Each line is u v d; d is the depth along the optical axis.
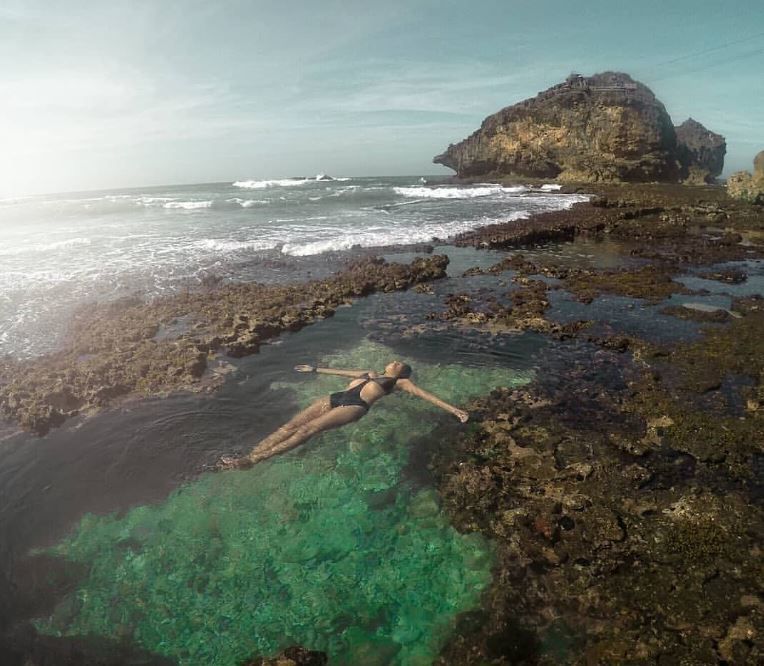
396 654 1.77
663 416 3.09
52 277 6.08
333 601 1.97
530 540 2.22
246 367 3.93
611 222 9.51
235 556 2.20
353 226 9.37
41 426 3.19
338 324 4.79
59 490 2.64
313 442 2.93
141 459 2.87
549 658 1.73
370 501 2.50
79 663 1.79
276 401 3.45
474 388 3.55
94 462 2.85
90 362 3.89
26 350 4.22
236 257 7.12
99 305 5.14
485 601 1.95
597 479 2.58
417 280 6.17
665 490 2.49
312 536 2.29
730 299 5.37
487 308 5.15
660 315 4.89
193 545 2.26
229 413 3.30
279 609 1.95
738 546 2.12
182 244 7.82
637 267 6.77
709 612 1.85
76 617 1.96
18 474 2.78
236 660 1.77
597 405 3.29
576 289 5.77
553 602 1.94
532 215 10.44
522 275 6.35
